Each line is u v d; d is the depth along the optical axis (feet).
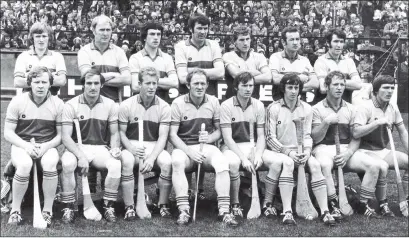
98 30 20.43
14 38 61.21
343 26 61.46
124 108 19.26
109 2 64.13
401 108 51.44
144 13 61.87
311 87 22.22
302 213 18.76
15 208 17.65
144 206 18.51
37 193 17.54
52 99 18.62
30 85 18.12
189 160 18.81
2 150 31.58
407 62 52.47
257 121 19.85
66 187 17.93
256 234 16.65
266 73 22.13
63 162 17.80
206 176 25.72
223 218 17.89
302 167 18.74
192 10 62.90
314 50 52.06
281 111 19.58
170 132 19.40
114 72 20.88
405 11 67.41
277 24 61.93
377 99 20.04
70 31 55.77
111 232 16.65
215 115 19.83
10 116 18.25
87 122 18.84
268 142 19.57
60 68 20.68
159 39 21.31
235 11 64.64
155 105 19.31
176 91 25.32
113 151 18.35
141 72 18.93
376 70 52.19
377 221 18.33
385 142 20.43
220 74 21.75
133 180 18.38
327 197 18.85
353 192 20.92
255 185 18.79
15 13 64.64
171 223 17.83
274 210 18.97
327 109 20.18
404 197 19.17
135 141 19.42
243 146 19.71
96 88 18.45
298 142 18.63
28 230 16.70
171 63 21.89
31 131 18.39
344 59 22.57
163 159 18.58
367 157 19.30
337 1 67.05
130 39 51.55
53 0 65.41
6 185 18.89
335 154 19.62
